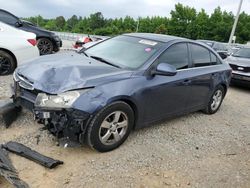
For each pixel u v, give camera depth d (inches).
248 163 172.1
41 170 136.6
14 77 172.7
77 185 130.0
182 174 150.6
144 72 172.7
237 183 149.9
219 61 248.2
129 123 166.2
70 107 141.1
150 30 2802.7
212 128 219.1
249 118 259.8
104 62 183.0
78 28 3253.0
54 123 144.8
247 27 2349.9
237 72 388.2
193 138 195.5
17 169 134.6
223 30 2295.8
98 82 151.6
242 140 205.0
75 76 152.7
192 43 217.9
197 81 212.1
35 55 309.9
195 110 227.5
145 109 174.6
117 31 2800.2
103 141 155.5
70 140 156.1
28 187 120.7
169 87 185.6
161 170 151.3
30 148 152.4
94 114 146.2
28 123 180.1
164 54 189.0
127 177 140.9
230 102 311.7
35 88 151.8
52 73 155.9
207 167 161.2
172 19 2466.8
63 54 197.6
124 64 180.1
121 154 160.1
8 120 173.5
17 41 296.8
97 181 134.6
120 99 157.2
